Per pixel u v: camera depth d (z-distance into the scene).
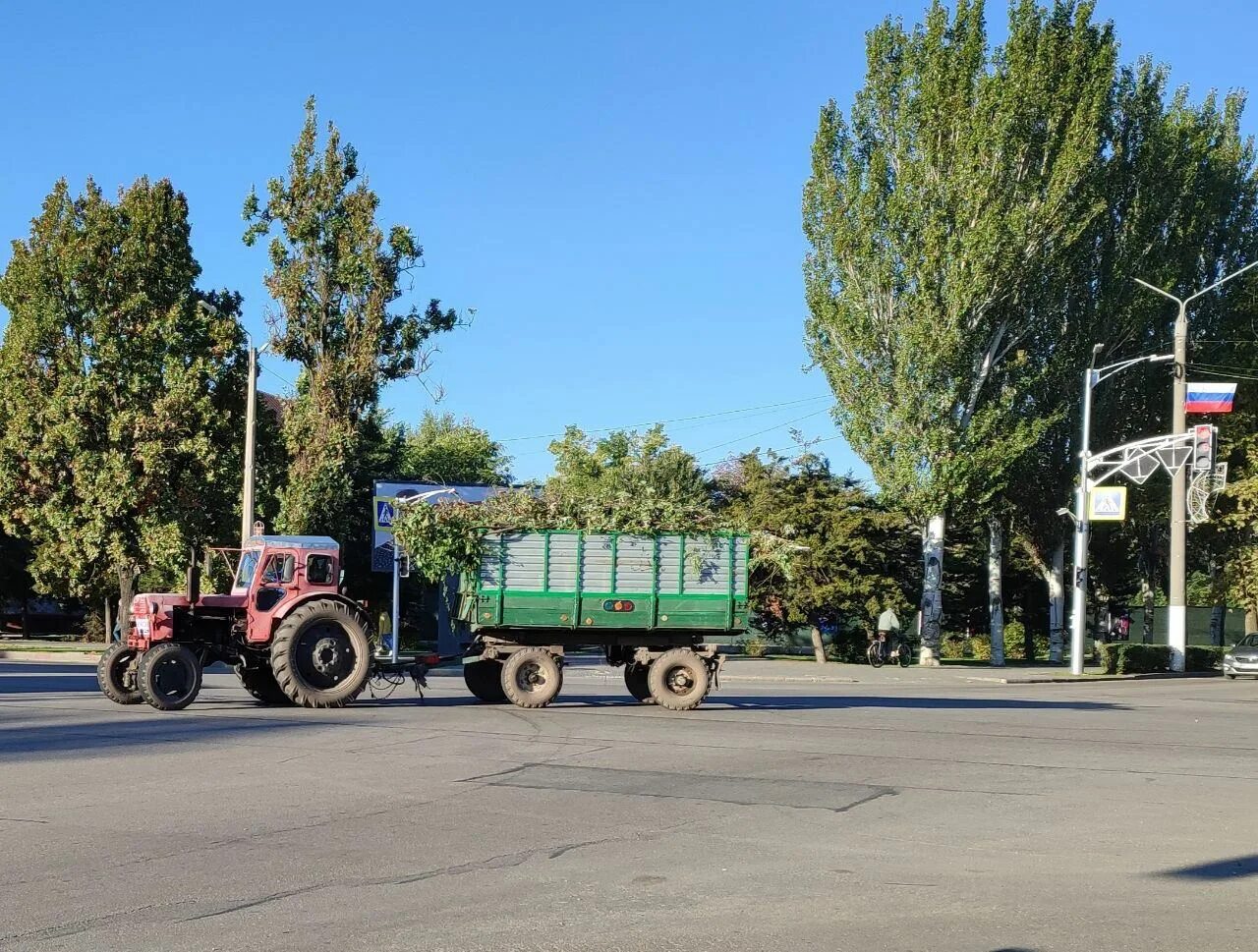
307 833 9.49
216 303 37.22
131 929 6.83
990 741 16.33
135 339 34.78
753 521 40.34
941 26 37.19
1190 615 58.69
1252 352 44.72
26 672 29.31
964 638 59.09
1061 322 40.94
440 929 6.89
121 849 8.88
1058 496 44.38
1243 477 44.44
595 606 19.95
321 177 34.59
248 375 33.94
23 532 39.88
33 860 8.53
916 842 9.52
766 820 10.28
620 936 6.79
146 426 33.84
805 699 24.48
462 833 9.55
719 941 6.70
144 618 19.27
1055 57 36.84
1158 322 43.81
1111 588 58.69
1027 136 36.81
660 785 11.98
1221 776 13.41
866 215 38.12
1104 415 43.47
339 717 17.86
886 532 40.81
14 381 34.38
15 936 6.69
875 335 38.38
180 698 18.61
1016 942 6.76
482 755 13.94
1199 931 7.06
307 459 34.19
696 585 20.23
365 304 34.56
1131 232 41.41
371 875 8.15
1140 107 42.06
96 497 34.00
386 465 47.50
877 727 17.81
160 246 35.25
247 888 7.78
